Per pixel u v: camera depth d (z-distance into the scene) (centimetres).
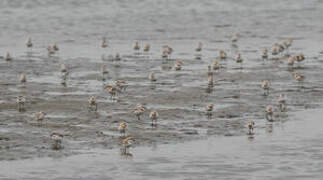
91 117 6391
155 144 5584
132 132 5894
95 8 17675
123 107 6812
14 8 17400
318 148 5503
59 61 9775
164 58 10075
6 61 9694
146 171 4944
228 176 4862
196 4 18862
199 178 4812
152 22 15162
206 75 8606
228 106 6919
